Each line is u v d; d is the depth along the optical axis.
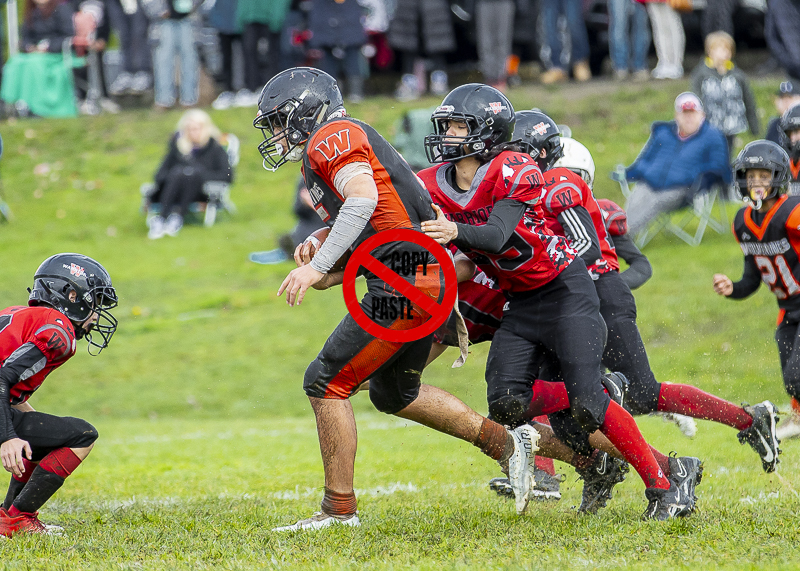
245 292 43.50
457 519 13.70
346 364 13.30
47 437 13.93
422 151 42.12
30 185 56.81
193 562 11.24
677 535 12.09
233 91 59.91
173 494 17.62
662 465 14.04
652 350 32.12
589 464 14.88
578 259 14.84
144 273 45.97
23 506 13.85
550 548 11.56
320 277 12.67
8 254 48.66
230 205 52.91
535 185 13.59
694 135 41.38
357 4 53.09
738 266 38.97
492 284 15.49
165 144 59.28
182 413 31.55
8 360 13.41
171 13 59.94
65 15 62.06
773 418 16.25
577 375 13.91
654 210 41.19
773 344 31.53
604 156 50.47
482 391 30.47
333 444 13.54
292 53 54.38
